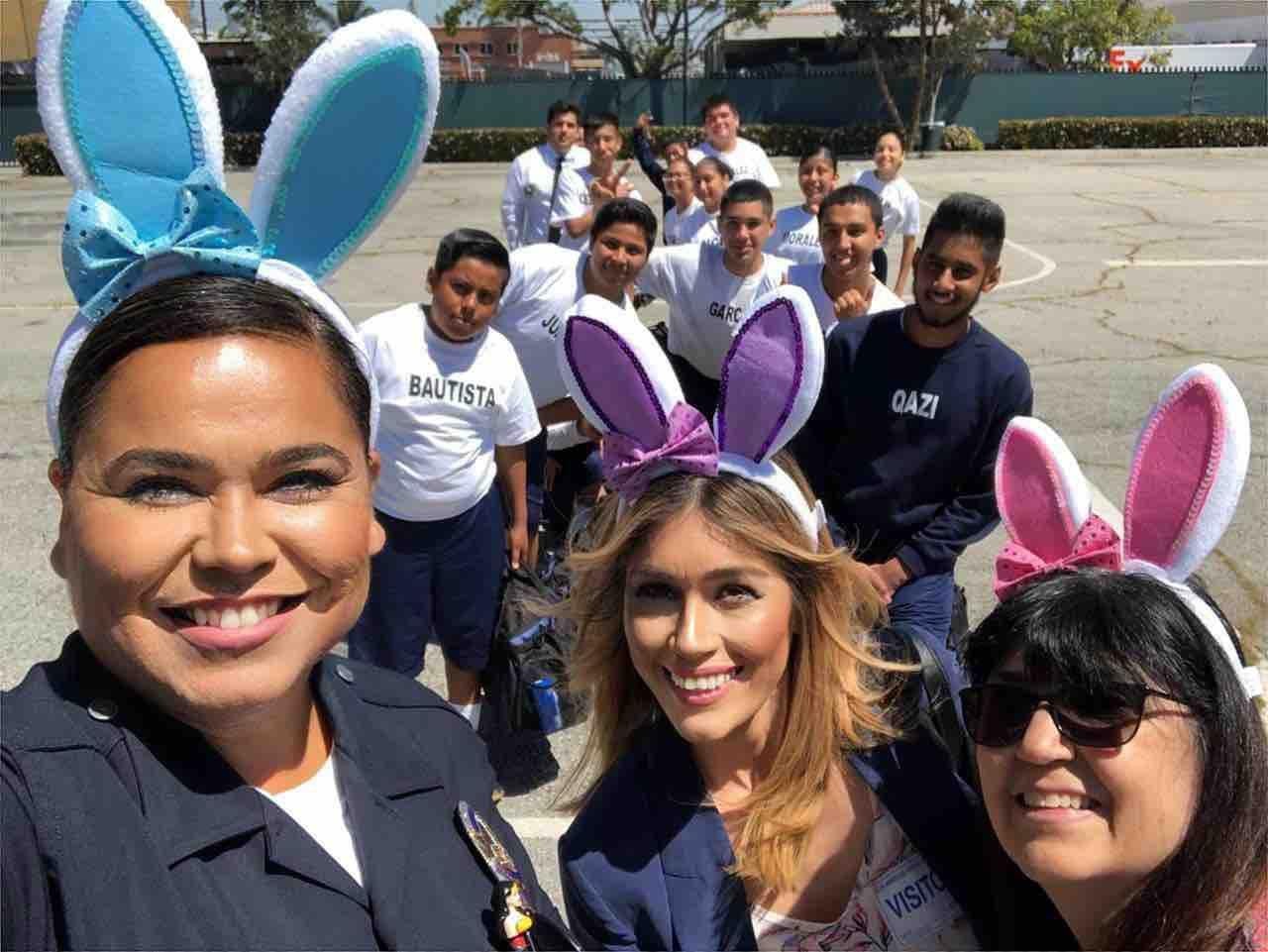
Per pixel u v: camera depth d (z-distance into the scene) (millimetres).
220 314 1065
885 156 8258
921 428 3275
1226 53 36250
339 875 1142
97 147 1204
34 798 986
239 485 1040
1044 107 29938
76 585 1047
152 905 998
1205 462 1417
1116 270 11773
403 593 3434
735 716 1647
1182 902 1237
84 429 1036
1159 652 1246
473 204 19156
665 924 1633
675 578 1623
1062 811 1278
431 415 3299
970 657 1428
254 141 22422
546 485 5035
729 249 4645
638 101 30406
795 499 1687
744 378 1650
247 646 1051
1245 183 20141
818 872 1719
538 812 3422
